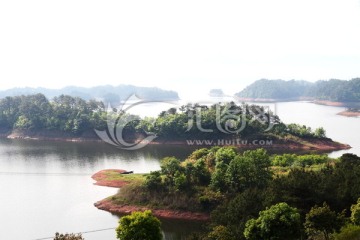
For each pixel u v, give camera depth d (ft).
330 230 169.78
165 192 286.05
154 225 174.81
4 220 268.21
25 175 395.34
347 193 202.08
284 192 203.92
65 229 251.60
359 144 570.87
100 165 442.09
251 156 276.82
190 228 250.78
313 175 221.25
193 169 291.79
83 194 327.67
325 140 562.66
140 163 452.76
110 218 271.49
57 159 477.77
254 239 169.27
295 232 167.22
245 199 204.44
